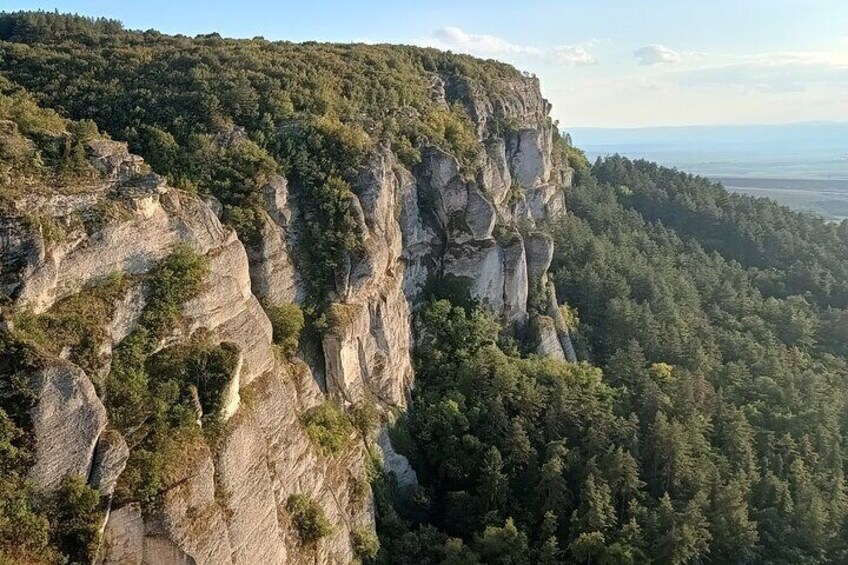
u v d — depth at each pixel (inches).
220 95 2812.5
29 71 2893.7
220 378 1551.4
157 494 1334.9
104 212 1536.7
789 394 3255.4
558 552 2251.5
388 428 2529.5
